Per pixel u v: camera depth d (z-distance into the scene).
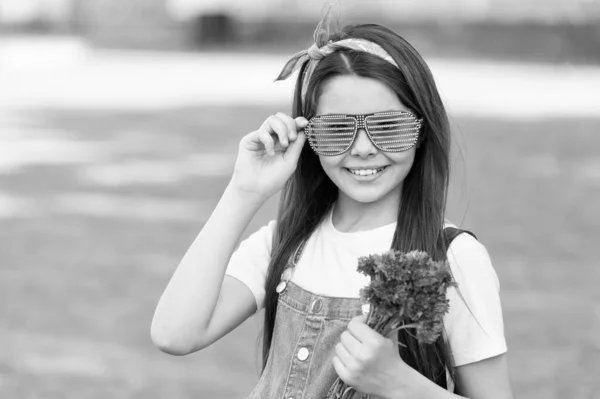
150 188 13.02
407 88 2.92
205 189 12.91
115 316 7.49
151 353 6.71
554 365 6.37
